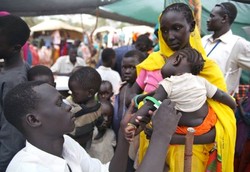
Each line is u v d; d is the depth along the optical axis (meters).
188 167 1.60
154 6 6.68
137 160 2.01
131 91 2.17
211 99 1.84
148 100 1.60
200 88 1.71
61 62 7.64
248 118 3.06
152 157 1.31
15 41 2.10
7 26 2.07
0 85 2.04
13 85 2.02
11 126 1.93
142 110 1.58
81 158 1.60
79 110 2.57
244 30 4.55
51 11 5.33
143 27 12.50
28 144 1.42
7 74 2.09
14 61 2.16
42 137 1.41
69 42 13.39
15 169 1.32
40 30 17.11
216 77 1.91
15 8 5.05
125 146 1.61
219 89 1.82
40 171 1.31
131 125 1.57
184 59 1.72
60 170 1.36
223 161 1.81
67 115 1.43
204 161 1.83
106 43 13.38
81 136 2.59
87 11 5.75
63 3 5.11
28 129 1.41
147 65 2.04
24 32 2.15
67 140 1.59
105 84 3.43
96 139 2.92
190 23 1.88
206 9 4.23
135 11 6.86
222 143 1.79
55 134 1.42
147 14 6.98
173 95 1.68
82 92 2.62
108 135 3.02
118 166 1.62
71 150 1.55
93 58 10.72
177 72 1.73
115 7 6.75
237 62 3.15
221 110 1.83
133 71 2.91
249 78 4.05
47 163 1.36
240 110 3.10
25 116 1.39
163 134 1.36
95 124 2.77
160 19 1.90
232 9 3.16
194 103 1.70
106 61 4.83
